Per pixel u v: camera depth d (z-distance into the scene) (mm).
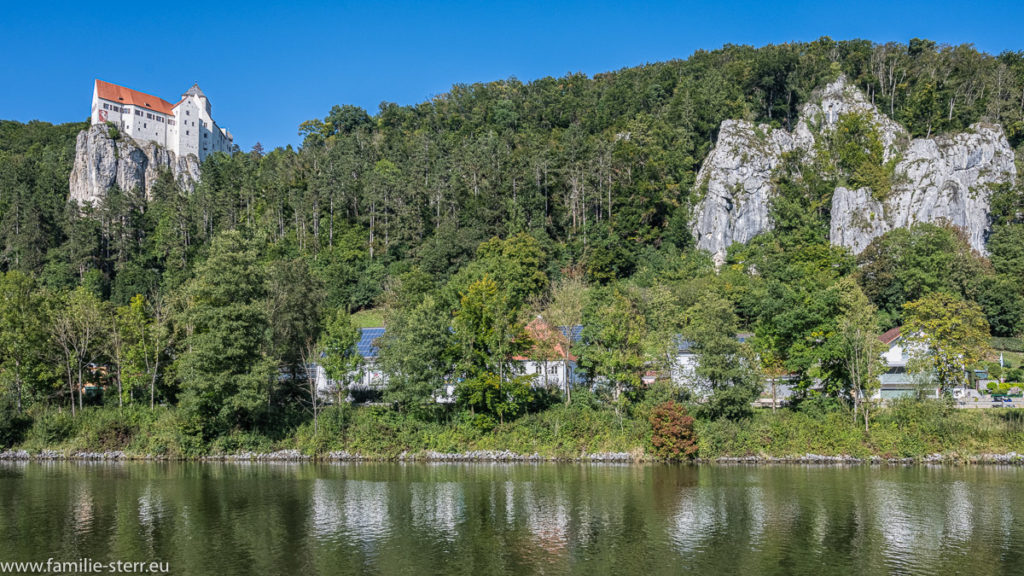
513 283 114375
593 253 133750
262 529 46906
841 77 183875
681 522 48250
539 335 82188
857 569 38906
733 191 157125
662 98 196750
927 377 75625
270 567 39438
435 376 74062
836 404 75312
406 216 151375
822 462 69312
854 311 77125
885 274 118688
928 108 174000
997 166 159125
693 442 69625
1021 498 54406
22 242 154000
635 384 74062
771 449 70312
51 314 81875
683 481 60969
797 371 75875
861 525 47469
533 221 146625
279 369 78688
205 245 158875
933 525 47344
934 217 149125
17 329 78562
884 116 174250
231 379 70250
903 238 130250
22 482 61969
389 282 130875
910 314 90312
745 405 72500
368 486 59688
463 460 71750
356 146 199375
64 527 47562
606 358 74312
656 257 140875
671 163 164125
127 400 82250
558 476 63469
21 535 45656
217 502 54312
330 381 82688
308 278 86750
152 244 165625
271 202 171125
